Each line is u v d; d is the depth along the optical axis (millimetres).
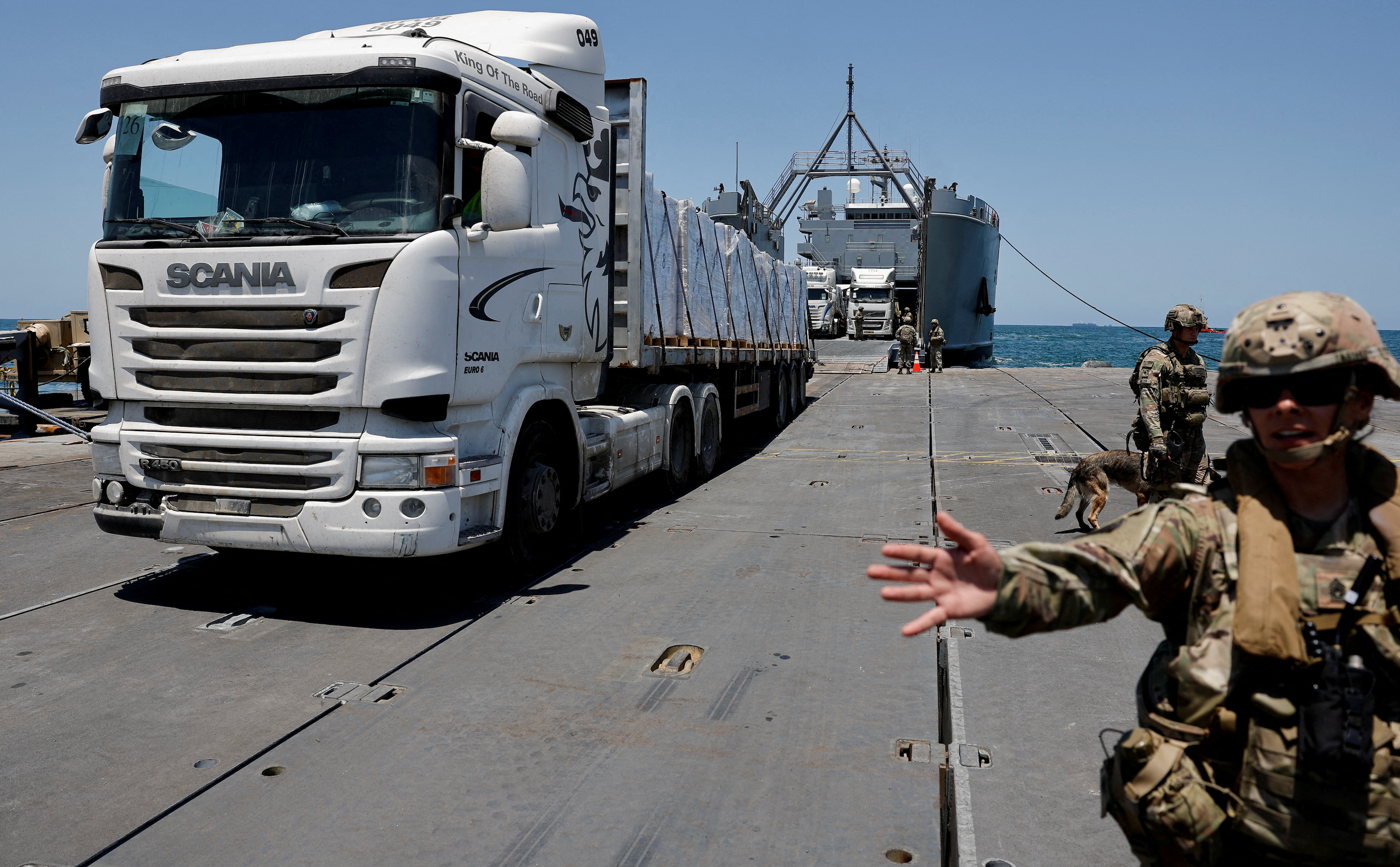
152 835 2924
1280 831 1490
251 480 4957
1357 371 1439
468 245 5066
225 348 4863
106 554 6484
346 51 4875
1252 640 1450
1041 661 4398
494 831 2939
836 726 3713
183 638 4773
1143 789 1610
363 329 4684
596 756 3457
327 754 3477
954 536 1539
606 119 6891
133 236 5098
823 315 36031
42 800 3143
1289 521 1522
